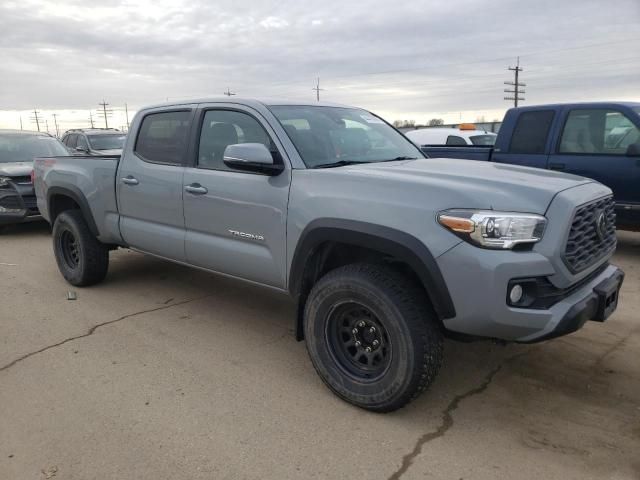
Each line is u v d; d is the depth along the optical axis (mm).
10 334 4660
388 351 3229
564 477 2736
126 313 5180
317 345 3518
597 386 3662
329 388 3531
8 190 9125
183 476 2760
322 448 2992
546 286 2965
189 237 4504
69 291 5887
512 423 3236
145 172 4824
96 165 5379
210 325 4867
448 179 3242
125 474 2779
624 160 6762
